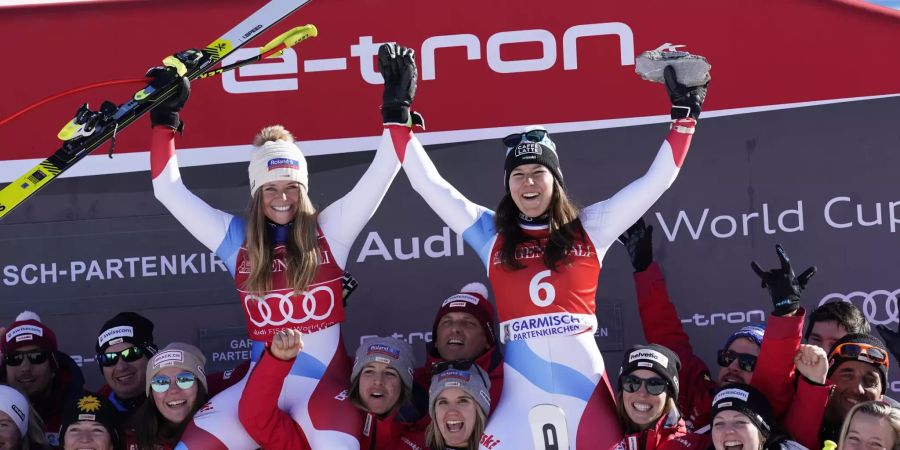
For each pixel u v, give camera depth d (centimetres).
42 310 2242
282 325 1814
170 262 2248
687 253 2227
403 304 2245
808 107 2219
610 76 2239
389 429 1855
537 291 1714
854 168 2209
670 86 1750
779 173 2219
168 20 2270
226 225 1850
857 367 1839
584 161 2236
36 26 2270
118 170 2258
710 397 1947
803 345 1741
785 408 1770
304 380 1828
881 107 2212
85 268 2247
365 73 2264
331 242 1839
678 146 1730
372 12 2264
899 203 2198
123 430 1869
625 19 2241
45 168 1772
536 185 1716
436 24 2258
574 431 1695
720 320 2216
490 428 1717
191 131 2258
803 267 2209
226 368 2234
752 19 2230
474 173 2241
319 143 2258
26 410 1920
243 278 1820
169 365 1841
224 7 2270
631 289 2214
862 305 2200
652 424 1723
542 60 2247
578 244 1727
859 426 1683
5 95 2262
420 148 1777
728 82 2233
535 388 1712
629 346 2206
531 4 2250
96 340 2241
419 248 2252
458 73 2252
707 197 2228
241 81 2261
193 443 1791
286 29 2269
